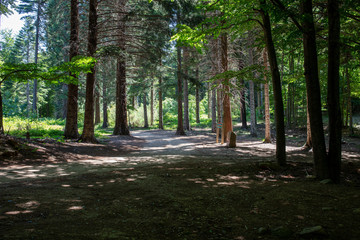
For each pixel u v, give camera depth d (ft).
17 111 84.58
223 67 54.60
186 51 82.28
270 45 23.93
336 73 18.52
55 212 11.66
